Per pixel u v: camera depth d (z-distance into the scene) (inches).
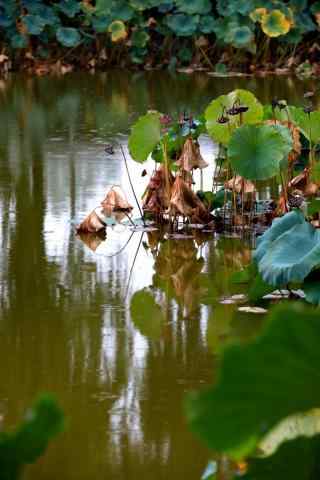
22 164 395.9
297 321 50.2
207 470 99.9
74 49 779.4
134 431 165.9
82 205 331.0
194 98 589.9
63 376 189.2
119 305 232.5
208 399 50.3
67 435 164.2
